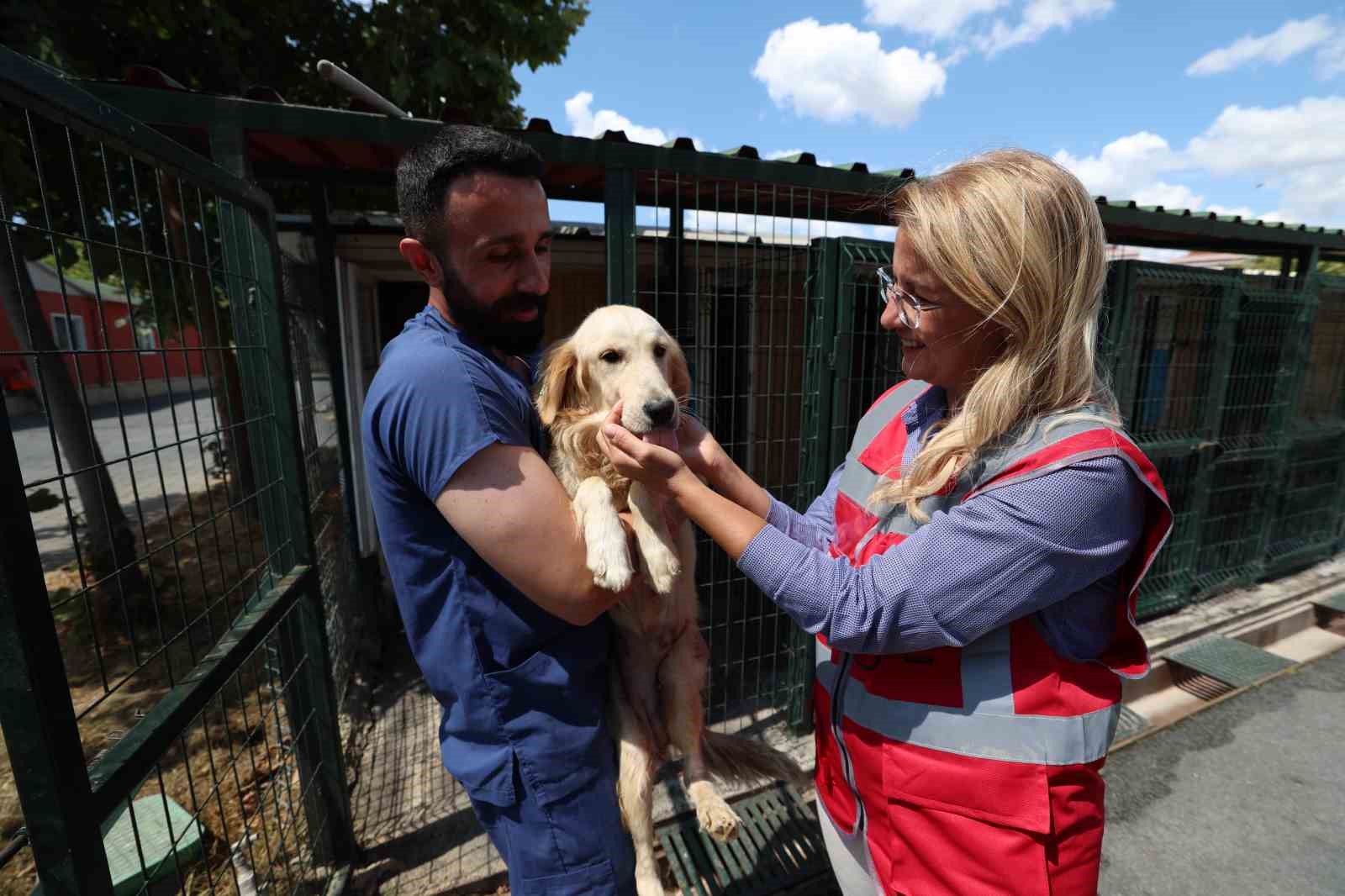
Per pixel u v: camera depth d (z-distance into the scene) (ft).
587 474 6.17
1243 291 15.65
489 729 5.25
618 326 6.66
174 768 11.55
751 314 12.76
